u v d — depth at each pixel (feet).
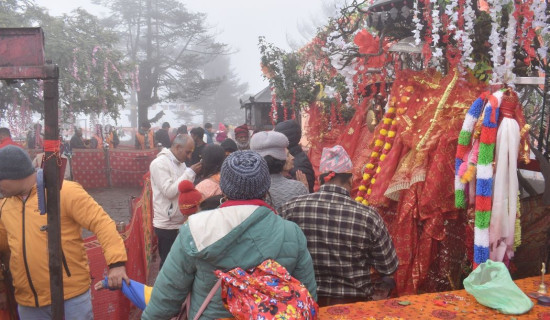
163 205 17.76
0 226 10.62
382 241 9.68
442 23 12.23
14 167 9.93
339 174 9.99
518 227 11.28
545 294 9.00
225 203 7.37
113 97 51.60
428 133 12.79
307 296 7.03
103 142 68.03
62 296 9.18
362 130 19.72
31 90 46.24
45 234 10.24
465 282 8.89
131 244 15.66
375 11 14.38
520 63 12.96
